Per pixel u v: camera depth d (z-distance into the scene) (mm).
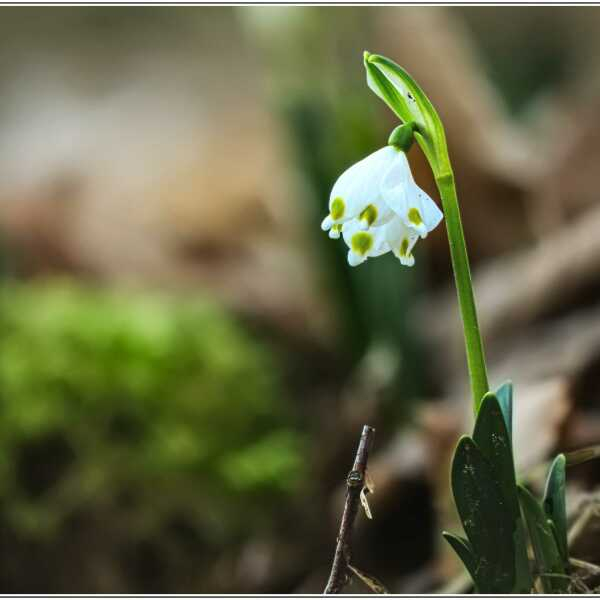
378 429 724
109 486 689
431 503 591
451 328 766
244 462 709
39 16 1976
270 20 757
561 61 1584
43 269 1080
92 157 1268
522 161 869
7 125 1726
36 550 676
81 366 715
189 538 695
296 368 893
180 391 736
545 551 397
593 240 691
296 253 951
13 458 681
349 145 732
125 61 1871
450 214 384
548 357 632
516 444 509
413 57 870
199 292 1001
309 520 692
